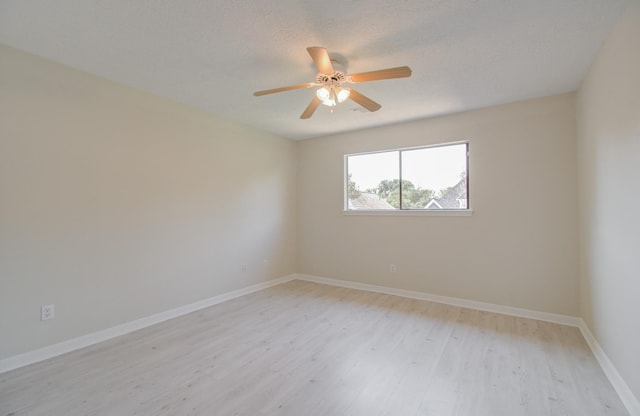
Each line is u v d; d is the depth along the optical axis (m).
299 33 2.07
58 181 2.51
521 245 3.38
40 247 2.40
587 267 2.77
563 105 3.15
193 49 2.29
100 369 2.24
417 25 1.98
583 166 2.83
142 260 3.07
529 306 3.33
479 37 2.11
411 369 2.25
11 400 1.87
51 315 2.45
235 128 4.11
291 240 5.09
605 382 2.08
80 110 2.64
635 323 1.73
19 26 2.00
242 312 3.49
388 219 4.27
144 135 3.10
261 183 4.52
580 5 1.79
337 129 4.50
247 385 2.05
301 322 3.18
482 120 3.58
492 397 1.92
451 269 3.79
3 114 2.23
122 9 1.83
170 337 2.81
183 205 3.46
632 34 1.72
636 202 1.71
